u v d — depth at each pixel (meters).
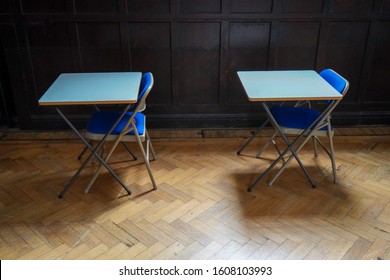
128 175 2.96
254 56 3.50
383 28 3.43
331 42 3.46
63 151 3.32
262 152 3.28
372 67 3.59
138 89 2.58
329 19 3.36
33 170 3.03
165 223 2.45
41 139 3.52
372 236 2.33
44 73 3.48
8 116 3.66
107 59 3.46
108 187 2.81
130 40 3.39
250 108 3.70
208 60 3.51
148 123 3.70
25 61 3.42
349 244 2.27
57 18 3.26
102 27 3.32
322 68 3.56
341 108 3.72
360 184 2.85
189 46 3.44
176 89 3.60
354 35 3.45
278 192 2.76
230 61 3.52
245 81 2.73
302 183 2.86
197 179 2.91
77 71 3.48
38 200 2.67
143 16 3.28
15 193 2.75
